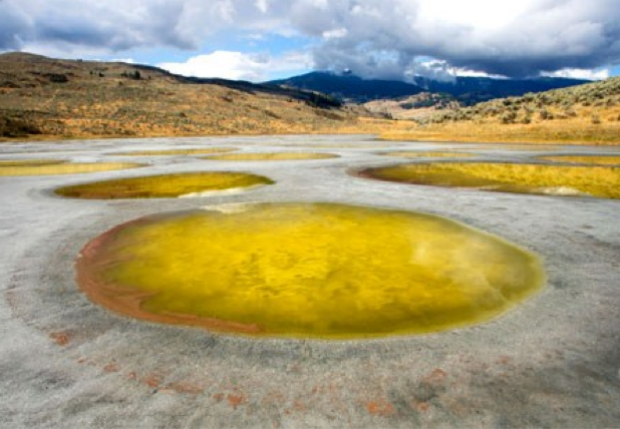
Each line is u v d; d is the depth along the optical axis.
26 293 6.39
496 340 4.92
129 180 17.94
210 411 3.71
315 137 69.75
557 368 4.32
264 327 5.34
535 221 10.30
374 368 4.38
